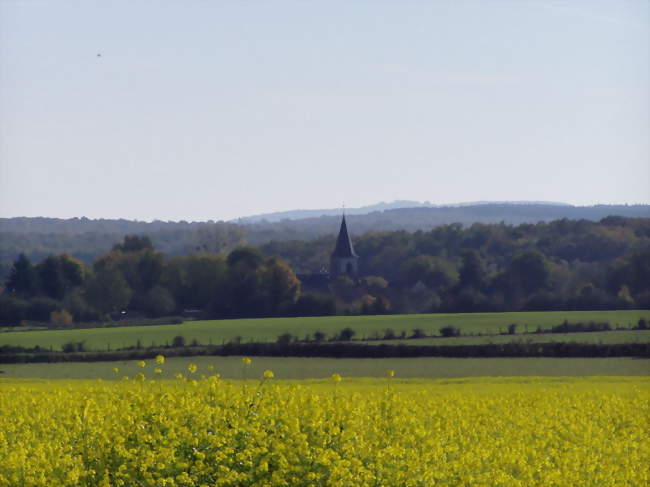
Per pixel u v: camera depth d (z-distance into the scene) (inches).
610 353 3887.8
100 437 1076.5
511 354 3954.2
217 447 1031.6
